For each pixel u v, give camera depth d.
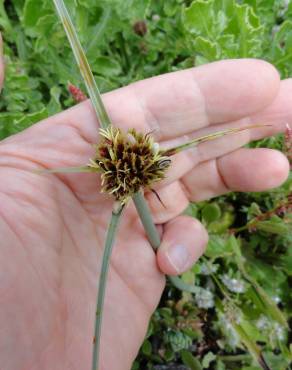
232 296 0.12
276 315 0.11
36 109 0.12
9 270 0.07
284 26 0.12
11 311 0.07
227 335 0.12
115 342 0.09
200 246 0.10
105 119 0.07
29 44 0.13
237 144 0.10
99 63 0.13
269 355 0.12
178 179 0.11
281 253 0.13
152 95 0.09
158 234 0.10
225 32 0.12
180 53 0.14
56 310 0.08
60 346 0.08
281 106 0.10
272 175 0.10
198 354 0.13
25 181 0.08
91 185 0.09
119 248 0.10
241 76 0.09
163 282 0.10
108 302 0.10
